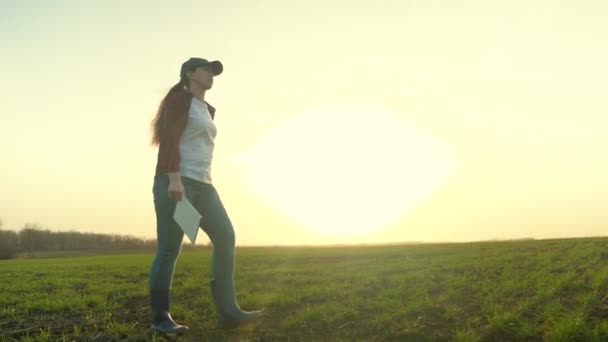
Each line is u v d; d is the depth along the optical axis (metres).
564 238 30.88
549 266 11.34
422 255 19.72
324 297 7.60
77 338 5.32
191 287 9.93
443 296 7.07
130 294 9.18
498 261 13.73
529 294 7.03
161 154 4.84
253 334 5.14
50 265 25.92
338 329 5.26
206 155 5.05
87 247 84.44
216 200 5.17
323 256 23.27
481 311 5.82
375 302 6.64
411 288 8.23
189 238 4.59
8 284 12.83
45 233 82.25
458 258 15.91
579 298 6.34
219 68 5.25
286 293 8.05
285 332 5.18
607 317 5.31
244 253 31.64
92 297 8.53
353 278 10.77
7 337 5.49
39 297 9.34
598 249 16.59
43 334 5.38
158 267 4.93
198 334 5.18
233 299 5.26
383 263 15.48
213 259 5.26
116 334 5.42
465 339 4.50
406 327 5.20
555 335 4.42
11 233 80.44
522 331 4.70
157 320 4.93
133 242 86.81
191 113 4.93
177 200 4.73
